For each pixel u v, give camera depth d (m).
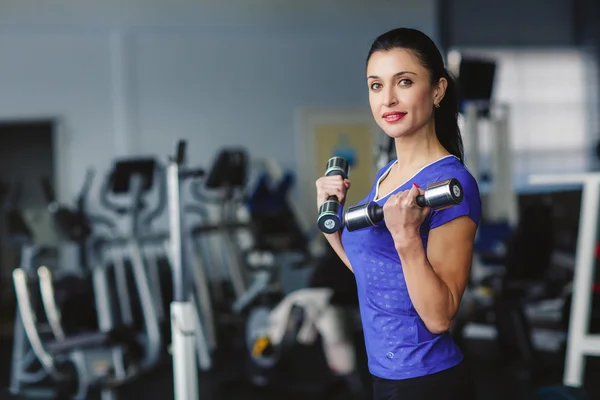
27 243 4.66
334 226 1.53
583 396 1.97
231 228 5.29
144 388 4.48
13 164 8.28
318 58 8.88
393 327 1.54
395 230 1.39
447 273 1.44
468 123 5.09
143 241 4.82
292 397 4.23
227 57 8.73
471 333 5.47
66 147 8.37
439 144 1.60
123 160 5.04
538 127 9.01
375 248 1.53
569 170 9.02
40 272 3.58
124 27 8.49
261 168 8.60
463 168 1.53
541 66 8.98
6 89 8.29
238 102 8.75
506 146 5.41
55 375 3.55
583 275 2.79
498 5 8.83
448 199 1.33
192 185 6.09
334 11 8.88
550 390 2.05
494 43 8.83
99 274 4.20
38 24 8.33
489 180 5.85
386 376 1.55
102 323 4.10
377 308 1.56
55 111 8.36
